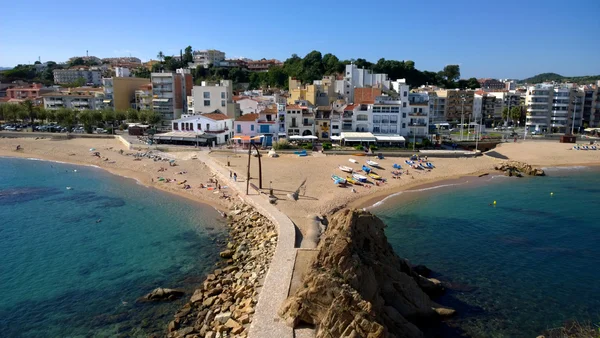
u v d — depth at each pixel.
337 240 36.81
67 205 72.75
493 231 62.81
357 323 30.59
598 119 174.12
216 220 65.25
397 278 40.44
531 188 91.00
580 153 127.31
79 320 38.41
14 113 156.88
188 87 180.00
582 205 77.38
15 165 107.06
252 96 174.50
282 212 62.72
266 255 48.00
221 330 34.56
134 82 194.25
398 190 85.44
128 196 78.06
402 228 63.50
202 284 44.59
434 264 51.00
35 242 56.44
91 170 100.19
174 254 52.62
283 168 93.50
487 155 119.88
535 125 172.50
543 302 42.62
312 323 33.38
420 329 37.44
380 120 126.75
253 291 39.78
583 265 51.22
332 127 126.81
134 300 41.72
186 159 105.88
